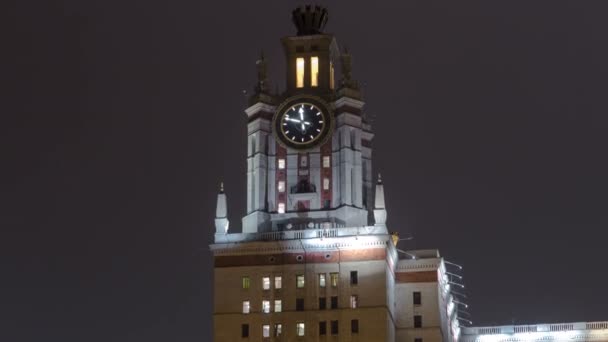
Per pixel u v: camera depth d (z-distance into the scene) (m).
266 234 151.50
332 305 147.75
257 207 154.88
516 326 172.25
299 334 147.12
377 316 146.25
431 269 158.00
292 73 162.00
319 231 150.38
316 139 157.38
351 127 157.62
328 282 148.62
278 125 158.62
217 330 148.25
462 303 181.88
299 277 149.38
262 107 159.38
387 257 150.38
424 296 157.12
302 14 164.62
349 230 150.12
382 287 147.38
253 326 148.00
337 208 154.00
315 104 158.75
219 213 153.38
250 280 149.88
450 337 170.38
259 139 157.75
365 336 145.88
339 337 146.38
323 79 161.25
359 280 148.00
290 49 163.12
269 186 156.62
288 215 154.62
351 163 156.00
